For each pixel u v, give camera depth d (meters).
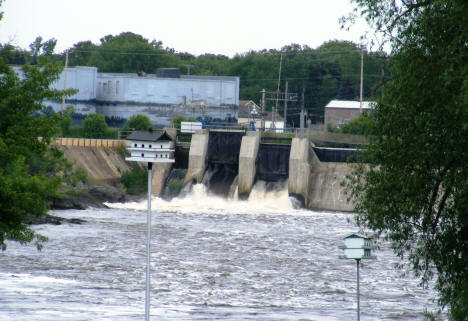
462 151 35.09
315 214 142.50
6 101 42.84
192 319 50.59
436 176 36.34
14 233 43.16
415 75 34.88
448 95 33.50
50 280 66.12
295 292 65.56
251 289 66.25
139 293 62.03
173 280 69.19
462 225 37.78
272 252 89.88
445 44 34.34
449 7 34.09
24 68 43.94
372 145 39.00
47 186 43.62
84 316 49.81
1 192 40.72
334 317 53.56
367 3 37.56
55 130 44.09
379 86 38.62
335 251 92.50
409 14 36.72
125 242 93.75
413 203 37.16
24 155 42.84
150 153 38.12
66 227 106.88
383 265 82.94
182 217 129.38
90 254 82.88
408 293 66.50
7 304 53.16
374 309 58.03
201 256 84.81
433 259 38.31
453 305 38.25
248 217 132.75
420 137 35.97
